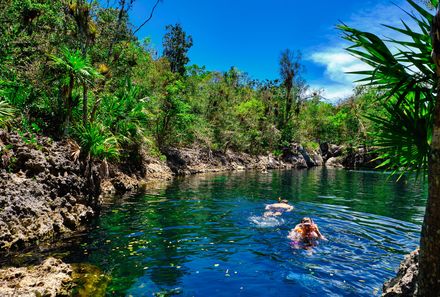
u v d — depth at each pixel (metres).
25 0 13.84
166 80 29.02
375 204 13.36
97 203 11.51
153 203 12.52
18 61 13.71
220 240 7.71
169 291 5.02
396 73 3.63
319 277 5.63
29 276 4.91
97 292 4.86
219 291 5.05
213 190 16.86
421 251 2.88
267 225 9.24
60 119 13.28
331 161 47.94
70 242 7.32
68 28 16.16
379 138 4.79
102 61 19.05
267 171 33.94
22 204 7.60
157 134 27.14
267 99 53.31
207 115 37.62
